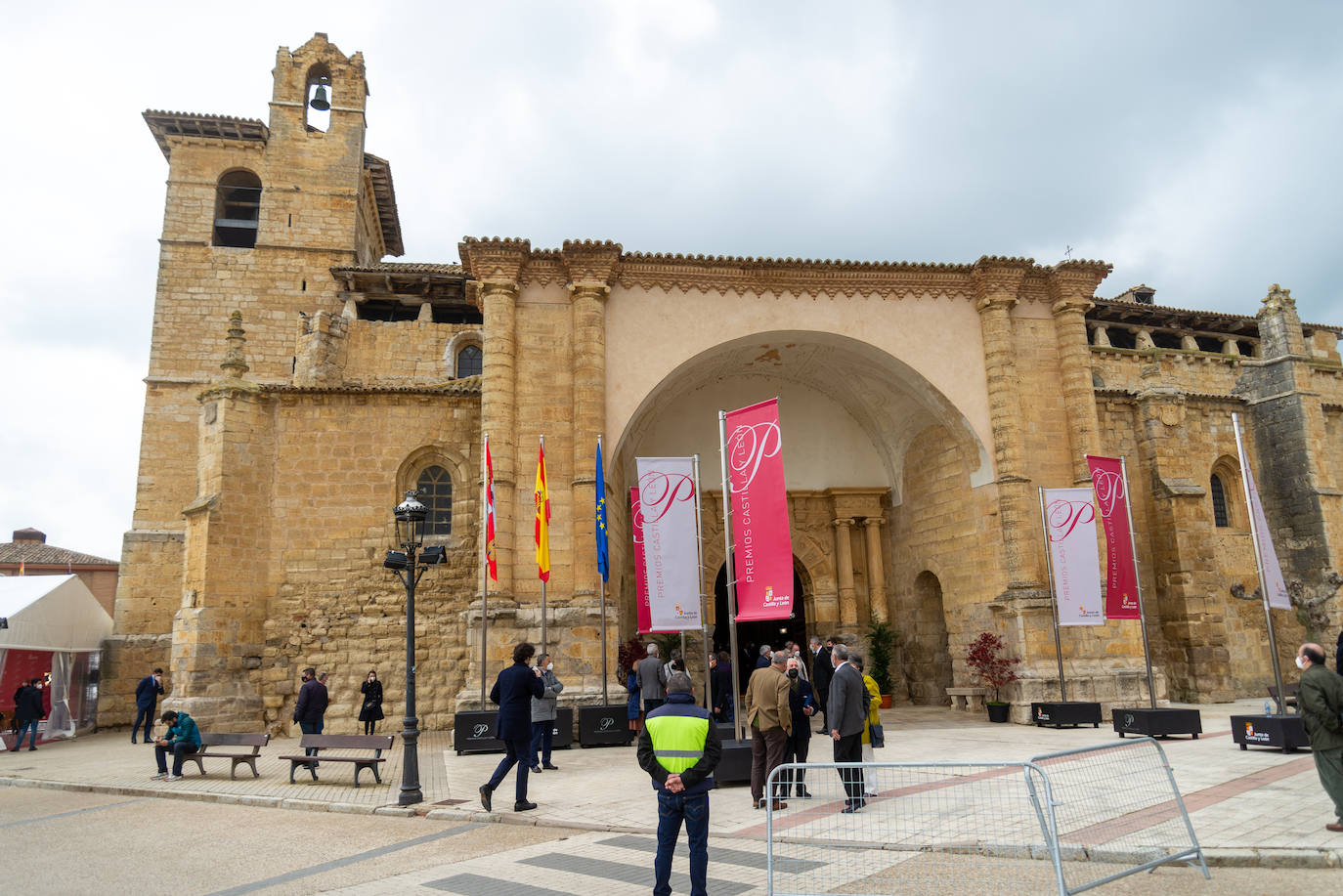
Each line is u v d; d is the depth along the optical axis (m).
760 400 27.83
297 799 12.23
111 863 8.91
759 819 10.02
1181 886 6.82
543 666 14.75
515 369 20.69
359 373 32.72
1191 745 15.02
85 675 26.84
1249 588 27.97
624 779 13.23
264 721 20.70
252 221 39.38
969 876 6.98
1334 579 27.59
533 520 19.91
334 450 22.31
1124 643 21.50
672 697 6.89
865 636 27.23
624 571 24.36
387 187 43.06
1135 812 7.80
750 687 11.05
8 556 45.47
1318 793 9.77
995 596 22.02
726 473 14.64
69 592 25.03
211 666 20.33
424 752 17.34
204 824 11.02
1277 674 14.29
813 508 27.98
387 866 8.45
